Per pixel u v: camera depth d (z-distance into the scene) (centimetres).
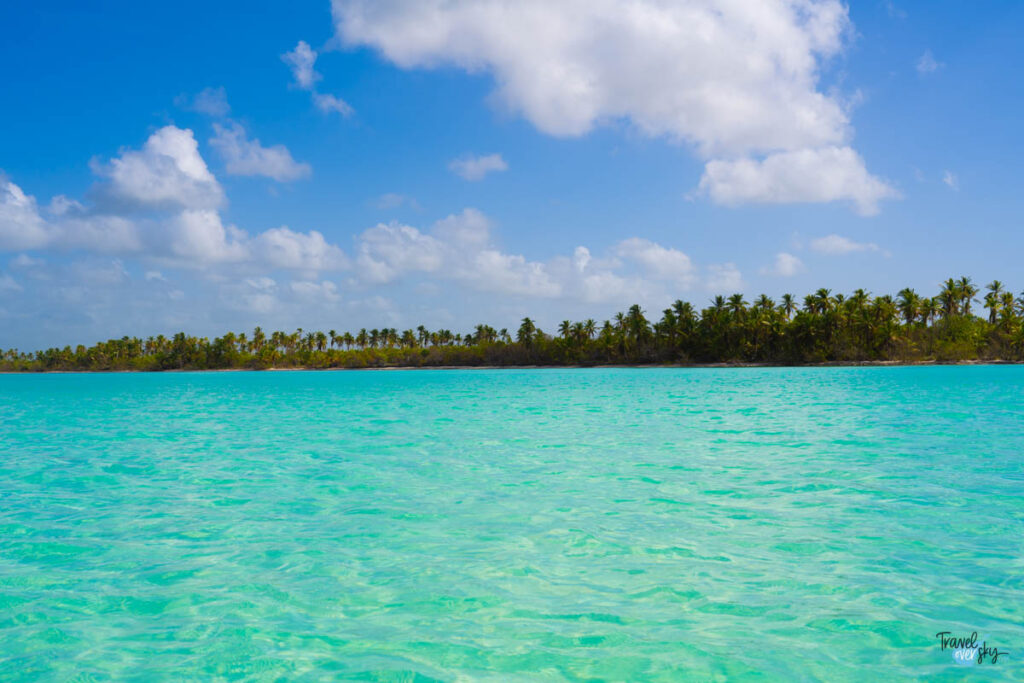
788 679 474
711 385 5222
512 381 7212
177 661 518
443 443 1786
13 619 603
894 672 482
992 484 1120
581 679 477
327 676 488
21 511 1023
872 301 10212
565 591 654
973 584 654
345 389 5691
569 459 1461
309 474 1320
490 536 848
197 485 1220
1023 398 3180
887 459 1394
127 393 5381
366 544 822
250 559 770
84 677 491
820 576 682
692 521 902
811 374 7519
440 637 554
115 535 879
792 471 1266
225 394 5022
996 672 479
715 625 568
